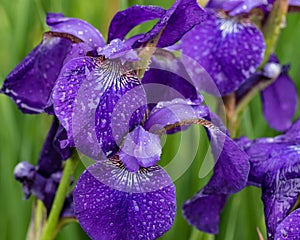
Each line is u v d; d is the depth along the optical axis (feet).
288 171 1.29
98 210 1.17
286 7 1.41
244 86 1.44
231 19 1.43
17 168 1.35
